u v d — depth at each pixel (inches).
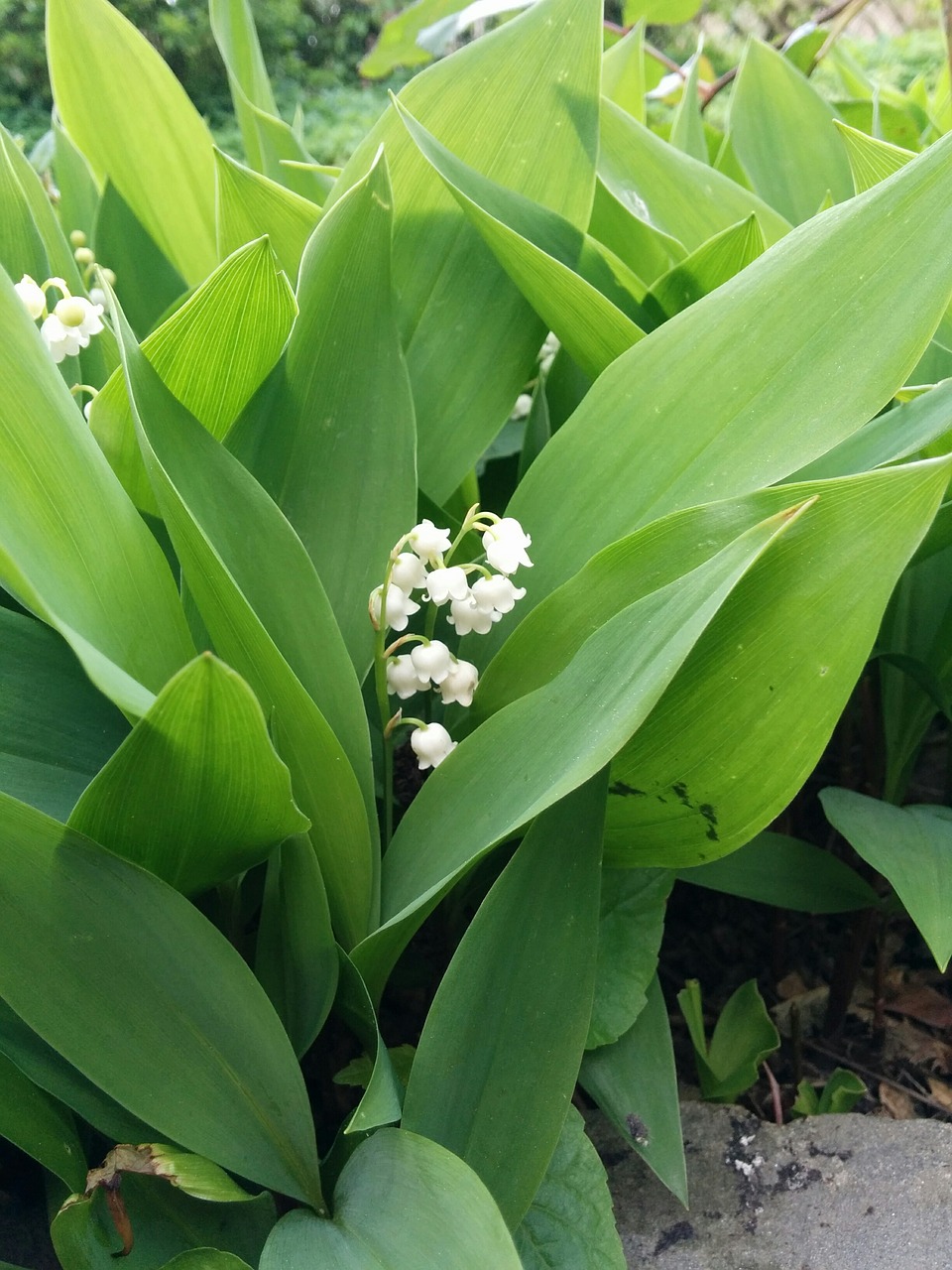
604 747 6.8
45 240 11.5
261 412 9.6
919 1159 9.5
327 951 8.1
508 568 8.5
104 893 7.2
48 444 7.3
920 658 11.5
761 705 7.5
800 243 8.6
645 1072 9.1
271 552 8.1
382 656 8.6
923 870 9.0
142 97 13.7
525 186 11.4
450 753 8.3
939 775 15.5
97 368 11.5
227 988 7.5
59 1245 7.2
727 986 13.1
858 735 14.9
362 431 9.4
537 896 7.7
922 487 6.8
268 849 7.9
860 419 8.0
